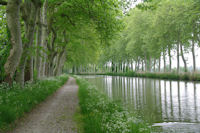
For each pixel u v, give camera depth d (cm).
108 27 1691
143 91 2066
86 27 2512
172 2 3325
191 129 774
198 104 1288
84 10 1728
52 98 1189
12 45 887
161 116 993
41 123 622
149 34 4428
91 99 1005
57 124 611
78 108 873
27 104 801
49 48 2428
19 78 1120
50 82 1744
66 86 2209
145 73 5006
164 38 4028
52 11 1994
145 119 921
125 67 7456
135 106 1267
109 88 2444
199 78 2980
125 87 2547
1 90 876
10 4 842
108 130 512
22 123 620
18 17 874
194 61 3453
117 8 1595
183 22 3231
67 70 12550
